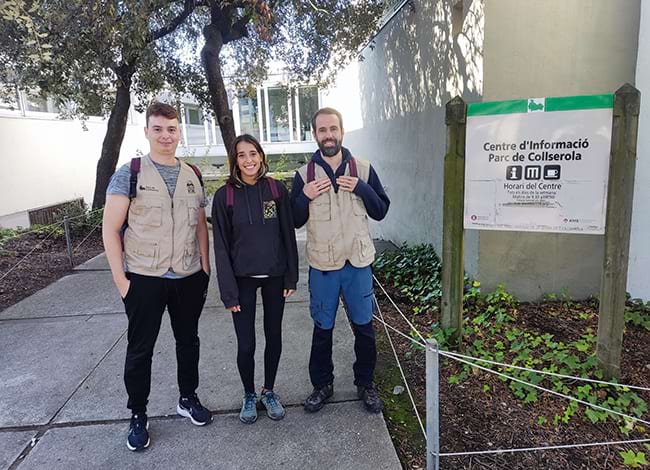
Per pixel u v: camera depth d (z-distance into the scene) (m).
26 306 4.88
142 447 2.52
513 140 3.02
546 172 2.98
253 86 9.88
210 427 2.72
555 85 4.00
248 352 2.68
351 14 7.40
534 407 2.80
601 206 2.89
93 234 8.62
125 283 2.41
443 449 2.49
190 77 9.31
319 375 2.84
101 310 4.70
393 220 8.18
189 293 2.60
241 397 3.02
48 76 7.00
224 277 2.55
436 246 5.73
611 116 2.79
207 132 20.11
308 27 8.09
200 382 3.21
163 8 6.29
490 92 3.98
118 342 3.92
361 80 10.80
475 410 2.79
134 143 15.11
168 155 2.49
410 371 3.28
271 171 16.09
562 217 2.99
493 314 3.96
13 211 9.51
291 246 2.67
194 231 2.56
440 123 5.38
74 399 3.04
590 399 2.76
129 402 2.55
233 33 8.15
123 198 2.36
